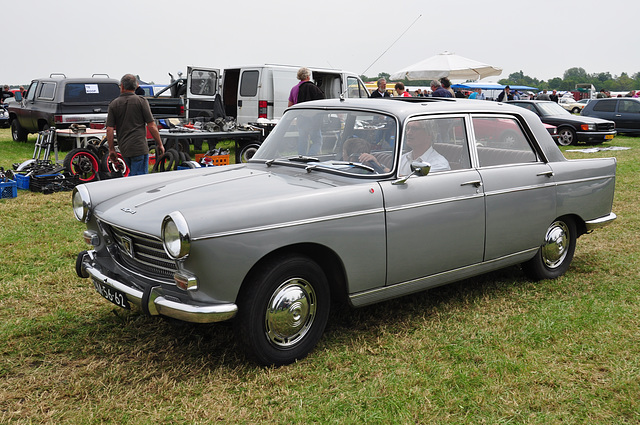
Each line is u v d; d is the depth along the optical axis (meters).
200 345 3.64
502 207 4.30
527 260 4.71
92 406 2.93
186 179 3.90
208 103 14.95
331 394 3.09
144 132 7.44
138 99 7.30
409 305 4.37
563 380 3.26
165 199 3.43
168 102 14.36
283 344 3.36
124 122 7.31
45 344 3.63
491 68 16.86
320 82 14.78
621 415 2.93
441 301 4.47
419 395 3.06
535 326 3.96
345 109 4.15
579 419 2.89
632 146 16.45
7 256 5.40
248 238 3.04
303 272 3.35
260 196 3.33
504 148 4.53
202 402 2.99
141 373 3.27
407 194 3.72
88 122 13.83
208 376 3.25
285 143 4.34
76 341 3.68
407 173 3.79
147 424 2.79
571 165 4.88
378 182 3.66
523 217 4.48
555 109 17.97
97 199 3.77
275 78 13.71
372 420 2.84
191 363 3.41
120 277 3.42
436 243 3.92
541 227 4.66
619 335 3.83
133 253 3.40
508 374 3.30
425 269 3.91
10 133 19.94
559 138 17.08
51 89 14.20
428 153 3.97
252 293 3.15
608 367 3.39
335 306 4.30
